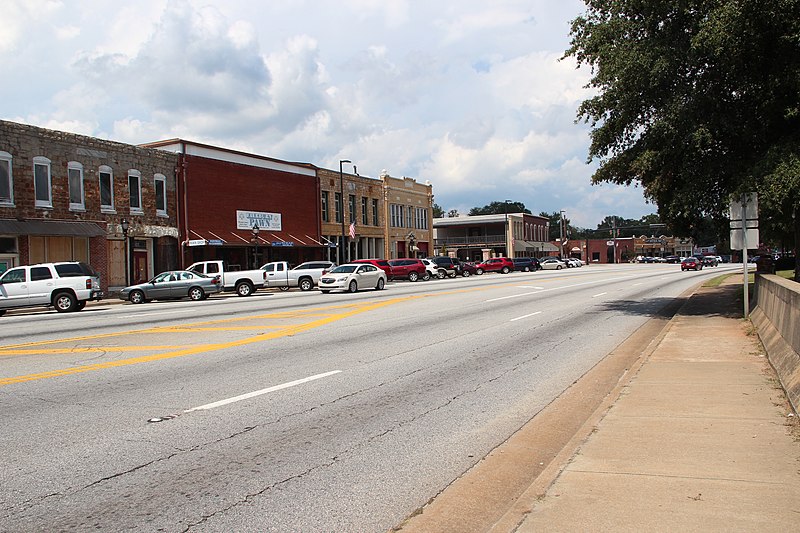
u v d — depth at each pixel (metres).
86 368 10.13
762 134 16.72
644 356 10.84
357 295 28.92
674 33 16.56
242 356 11.33
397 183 62.38
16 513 4.57
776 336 10.30
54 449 6.02
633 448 5.65
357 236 55.53
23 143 29.53
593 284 37.50
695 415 6.72
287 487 5.09
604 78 17.30
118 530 4.30
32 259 29.88
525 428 6.86
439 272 52.94
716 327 14.51
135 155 35.09
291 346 12.57
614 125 18.05
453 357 11.38
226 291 33.66
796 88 14.98
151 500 4.81
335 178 52.56
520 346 12.77
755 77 16.16
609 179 19.83
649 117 17.48
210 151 40.00
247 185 42.75
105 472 5.41
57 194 31.00
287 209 46.53
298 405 7.78
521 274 59.38
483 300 24.78
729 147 17.34
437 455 5.93
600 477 4.94
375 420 7.14
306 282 37.88
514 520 4.18
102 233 32.22
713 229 20.47
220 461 5.70
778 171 14.51
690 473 4.95
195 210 38.66
